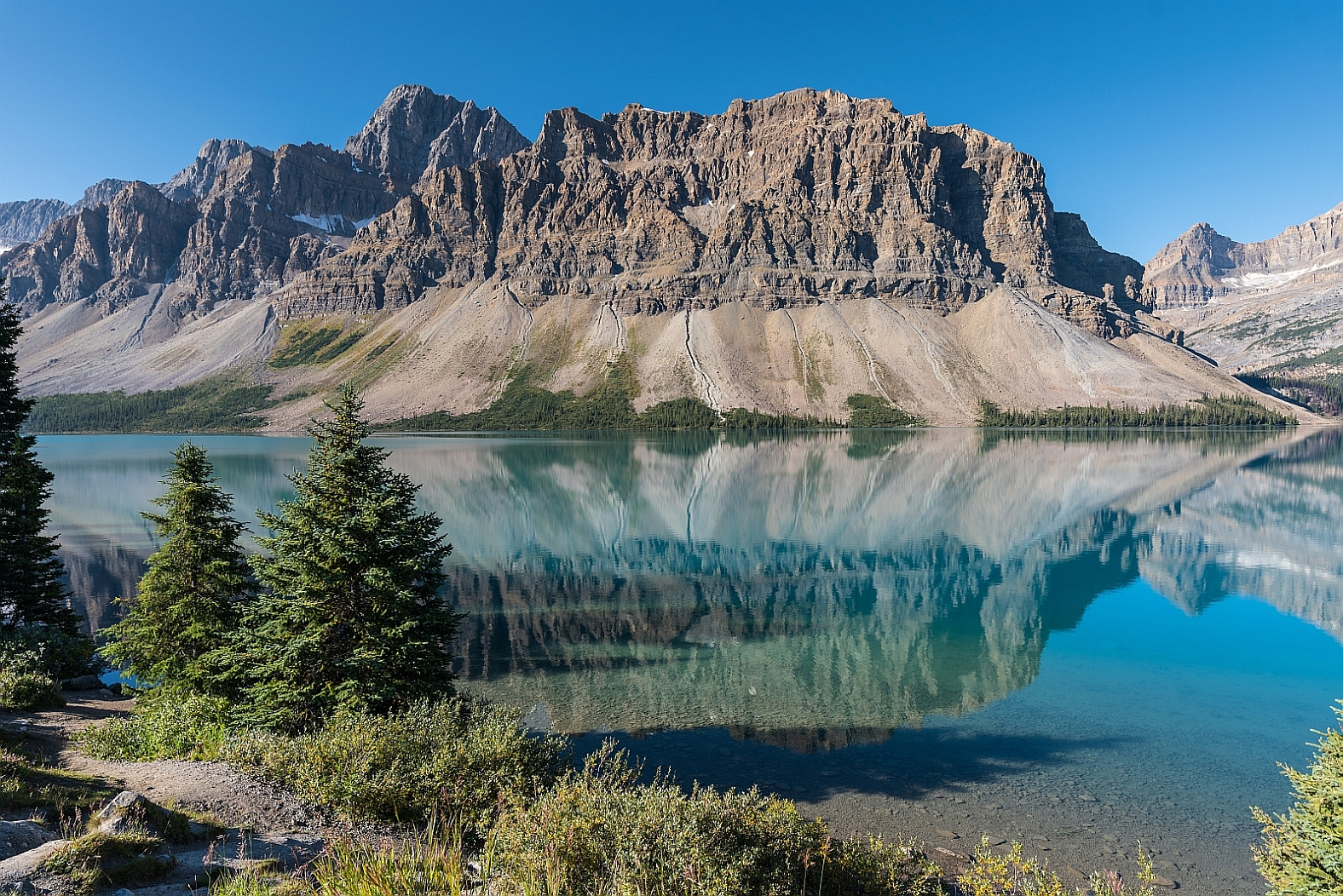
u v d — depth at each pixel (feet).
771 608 176.14
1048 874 62.64
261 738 61.93
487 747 59.77
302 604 76.95
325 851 39.29
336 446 82.79
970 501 353.92
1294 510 321.73
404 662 76.28
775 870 46.09
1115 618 167.12
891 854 59.21
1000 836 72.69
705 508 341.62
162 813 42.01
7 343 127.34
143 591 101.04
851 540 266.36
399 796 52.85
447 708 69.82
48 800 43.06
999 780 86.28
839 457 586.04
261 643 80.53
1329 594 189.16
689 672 129.59
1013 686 122.11
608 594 188.96
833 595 188.75
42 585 128.26
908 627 160.25
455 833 44.24
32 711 81.82
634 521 306.96
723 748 96.17
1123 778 86.53
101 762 59.31
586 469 508.53
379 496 81.87
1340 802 52.24
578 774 62.85
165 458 612.29
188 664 89.81
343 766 54.54
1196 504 338.34
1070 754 94.12
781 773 88.58
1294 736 100.17
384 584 76.38
